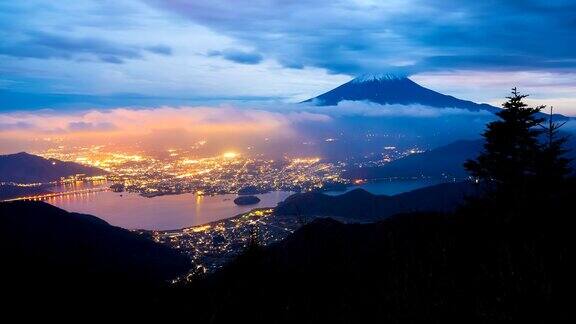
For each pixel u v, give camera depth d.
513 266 10.98
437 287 11.52
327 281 14.33
